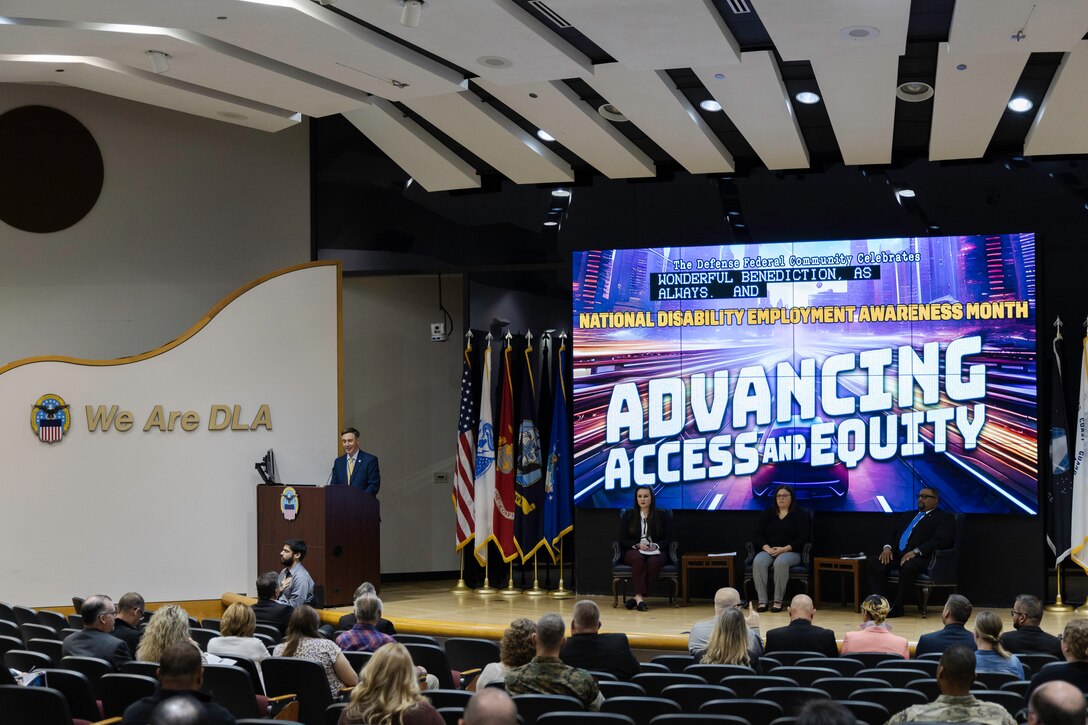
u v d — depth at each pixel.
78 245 13.84
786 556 11.67
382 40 9.57
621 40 8.94
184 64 10.25
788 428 12.48
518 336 13.94
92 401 12.48
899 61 10.12
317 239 14.61
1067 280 12.44
